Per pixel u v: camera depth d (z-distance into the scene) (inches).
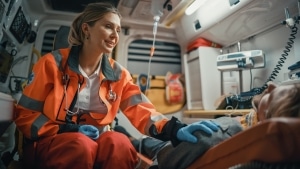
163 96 100.0
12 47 76.9
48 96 43.6
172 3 81.6
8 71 74.2
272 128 17.5
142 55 105.3
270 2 60.4
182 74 104.7
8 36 69.8
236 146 22.2
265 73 70.1
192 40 99.5
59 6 90.5
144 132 46.3
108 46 46.7
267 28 69.1
